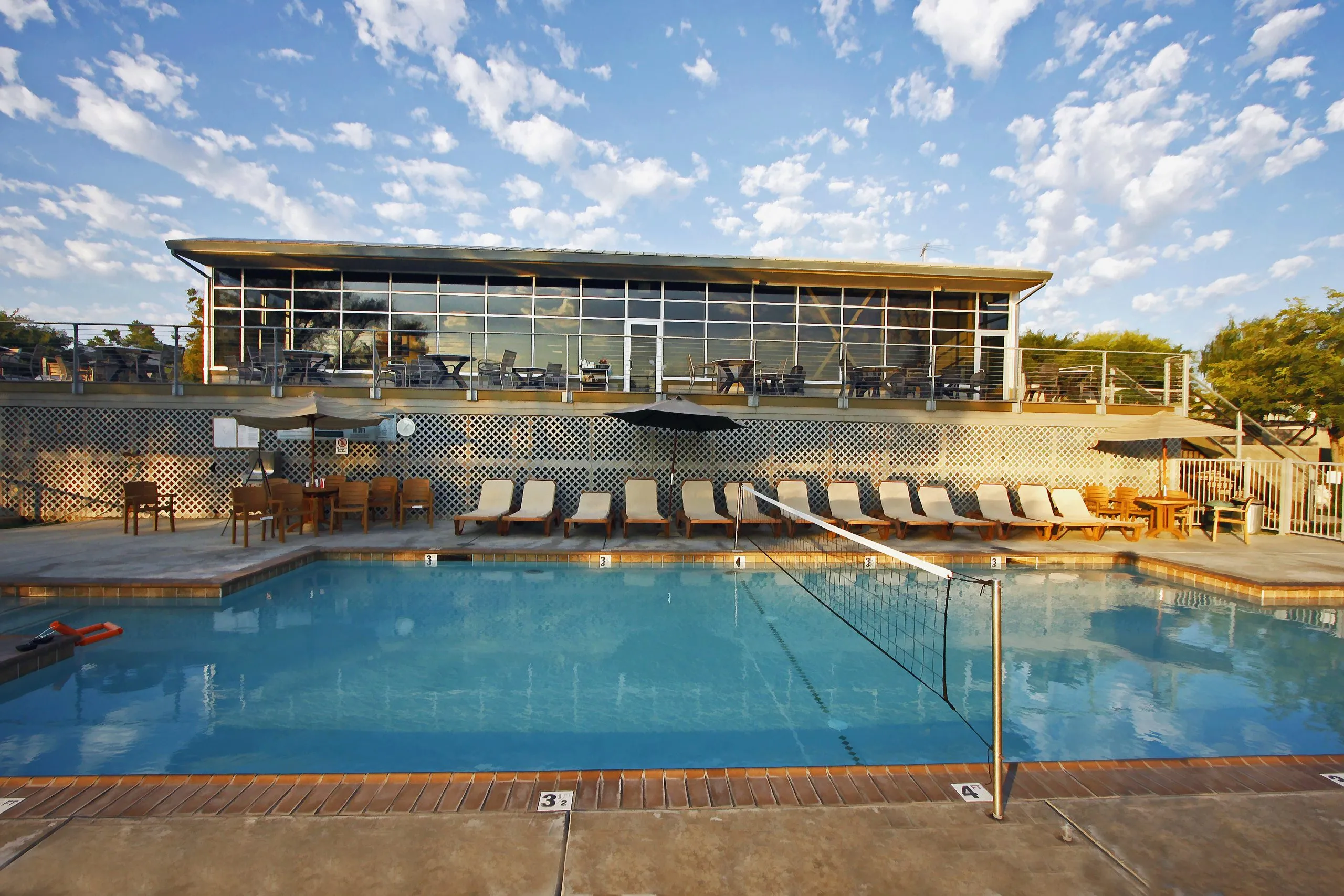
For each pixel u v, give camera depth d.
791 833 2.38
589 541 9.48
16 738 3.68
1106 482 12.12
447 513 11.48
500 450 11.57
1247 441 14.23
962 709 4.24
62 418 10.94
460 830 2.36
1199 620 6.28
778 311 14.45
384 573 7.86
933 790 2.74
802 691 4.55
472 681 4.67
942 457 11.99
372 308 13.89
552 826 2.40
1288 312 16.80
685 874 2.13
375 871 2.12
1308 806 2.64
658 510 10.94
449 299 14.02
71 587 6.33
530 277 14.08
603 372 12.60
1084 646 5.54
